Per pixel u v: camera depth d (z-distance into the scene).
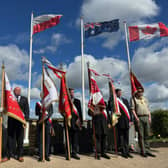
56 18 12.67
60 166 5.81
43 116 6.44
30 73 12.06
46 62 6.96
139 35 13.13
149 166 6.41
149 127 7.81
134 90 8.09
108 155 7.57
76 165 6.01
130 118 7.79
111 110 7.52
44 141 6.48
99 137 7.29
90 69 7.73
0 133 5.95
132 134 8.73
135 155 7.70
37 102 6.94
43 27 12.66
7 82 6.16
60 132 7.75
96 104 7.33
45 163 5.99
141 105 7.82
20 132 6.21
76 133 7.07
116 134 8.45
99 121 7.30
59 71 7.12
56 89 6.69
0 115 6.31
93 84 7.58
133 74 8.38
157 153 8.30
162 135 24.94
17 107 6.11
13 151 6.62
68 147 6.63
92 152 8.02
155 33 13.02
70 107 6.88
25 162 5.93
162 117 25.08
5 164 5.61
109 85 7.82
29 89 11.86
